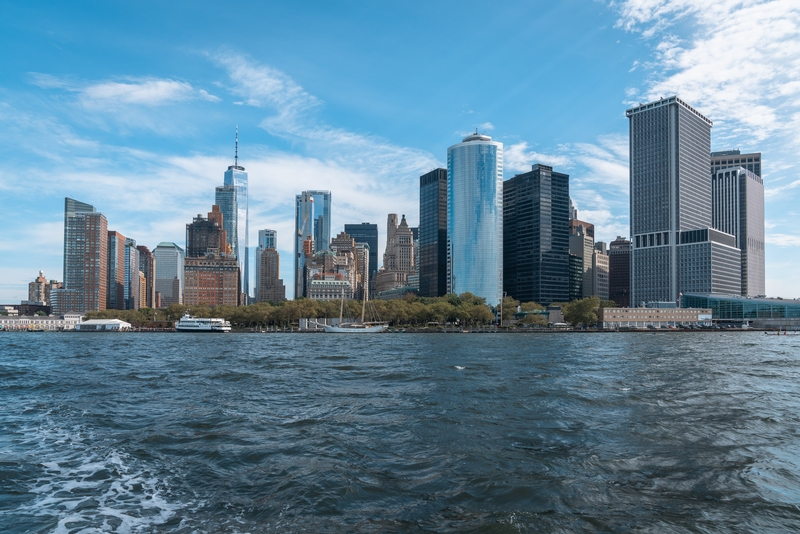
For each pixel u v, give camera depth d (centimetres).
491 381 7619
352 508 2830
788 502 2894
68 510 2811
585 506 2833
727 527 2584
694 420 4878
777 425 4684
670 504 2864
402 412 5316
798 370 9250
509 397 6178
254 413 5322
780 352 14162
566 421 4847
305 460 3675
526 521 2639
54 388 7294
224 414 5259
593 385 7175
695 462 3591
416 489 3100
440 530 2555
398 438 4262
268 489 3111
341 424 4784
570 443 4078
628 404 5697
